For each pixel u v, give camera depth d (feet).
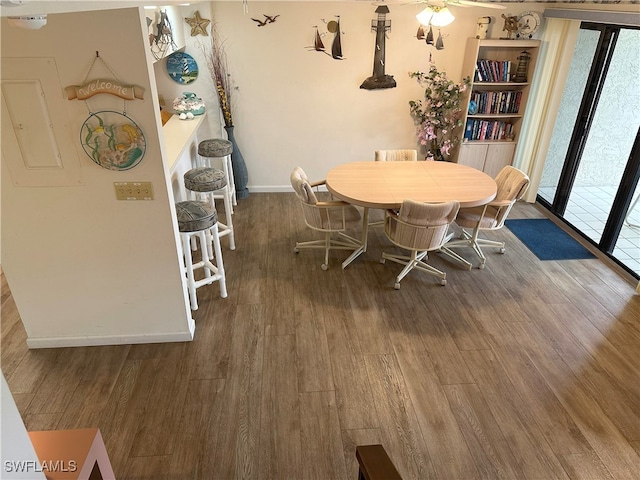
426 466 7.73
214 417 8.59
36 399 8.91
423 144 17.79
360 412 8.73
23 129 7.98
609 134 14.65
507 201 12.64
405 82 17.02
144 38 7.56
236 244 14.71
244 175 17.79
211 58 15.74
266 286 12.55
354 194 12.09
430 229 11.37
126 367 9.73
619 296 12.36
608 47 14.11
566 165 16.16
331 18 15.78
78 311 9.94
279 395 9.07
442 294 12.32
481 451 8.01
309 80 16.74
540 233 15.70
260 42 15.96
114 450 7.94
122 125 8.17
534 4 16.06
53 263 9.34
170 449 7.98
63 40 7.43
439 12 10.78
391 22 16.01
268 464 7.73
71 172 8.47
